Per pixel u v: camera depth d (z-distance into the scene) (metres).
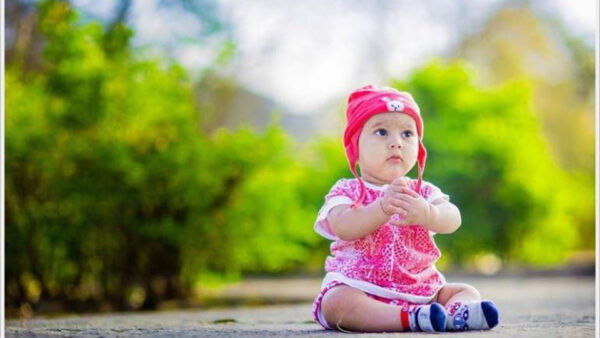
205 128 11.30
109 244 6.54
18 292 6.29
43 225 6.34
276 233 7.17
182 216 6.66
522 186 11.93
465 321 2.67
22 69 8.75
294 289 9.43
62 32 6.66
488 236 11.91
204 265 7.03
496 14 17.55
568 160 18.55
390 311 2.71
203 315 4.65
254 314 4.71
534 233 12.61
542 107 18.48
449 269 12.94
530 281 10.62
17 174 6.25
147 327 3.33
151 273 6.68
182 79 7.05
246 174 6.86
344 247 2.89
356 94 3.11
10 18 10.62
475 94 12.50
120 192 6.38
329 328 2.91
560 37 18.00
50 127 6.37
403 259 2.83
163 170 6.48
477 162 11.93
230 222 6.78
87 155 6.30
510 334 2.61
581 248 17.23
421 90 12.35
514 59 17.92
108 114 6.57
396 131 2.98
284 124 16.62
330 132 15.89
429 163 11.87
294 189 7.61
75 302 6.49
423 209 2.78
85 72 6.51
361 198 2.90
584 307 5.02
